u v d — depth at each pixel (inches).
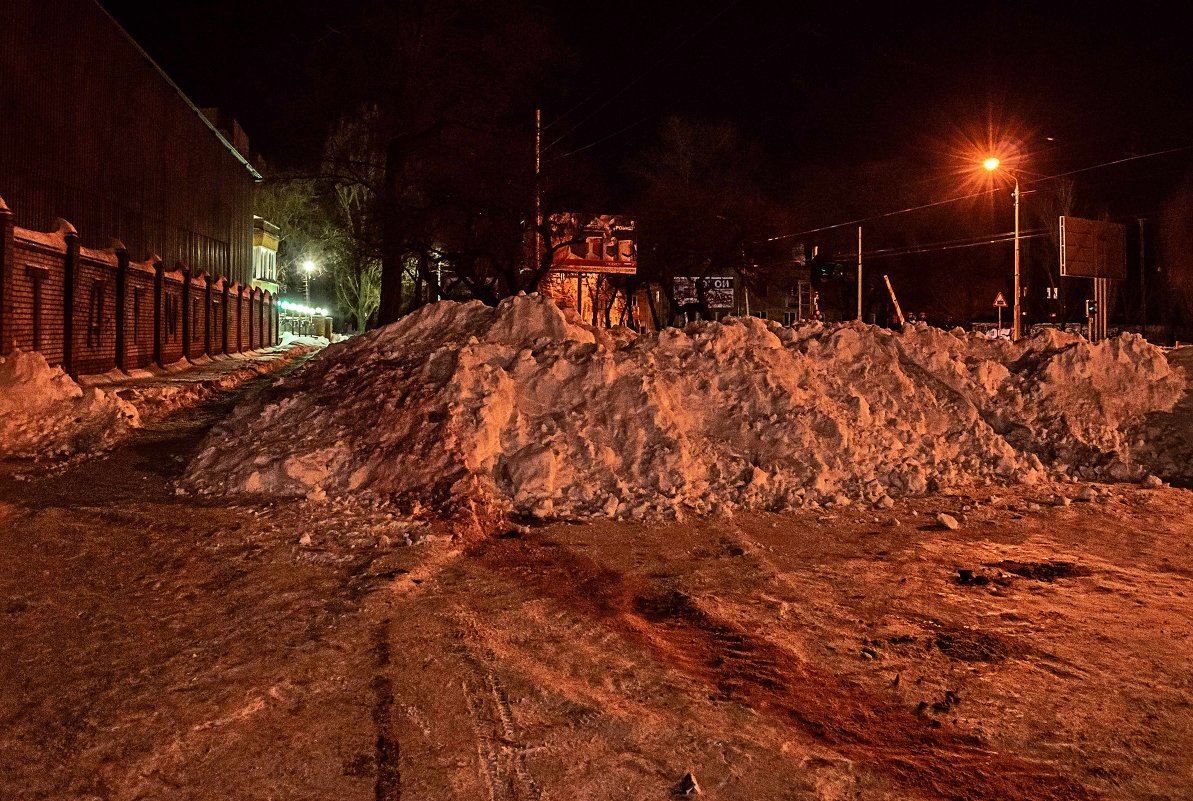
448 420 358.6
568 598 239.8
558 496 348.5
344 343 463.8
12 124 830.5
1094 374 493.4
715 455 381.7
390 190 1249.4
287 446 362.3
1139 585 262.8
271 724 162.9
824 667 197.6
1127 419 478.3
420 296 1573.6
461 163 1202.6
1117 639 217.3
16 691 172.7
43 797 137.1
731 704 177.0
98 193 1031.0
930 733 167.2
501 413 371.9
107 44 1049.5
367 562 262.4
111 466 406.0
